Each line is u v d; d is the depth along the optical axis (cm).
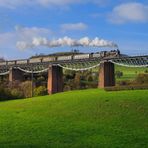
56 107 9219
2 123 7625
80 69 15525
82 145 5634
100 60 14625
